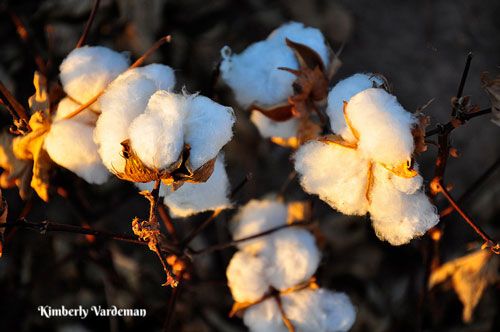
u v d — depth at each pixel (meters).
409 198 0.77
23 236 1.12
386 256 1.14
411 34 1.26
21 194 0.86
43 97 0.83
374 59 1.23
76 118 0.81
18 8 1.16
